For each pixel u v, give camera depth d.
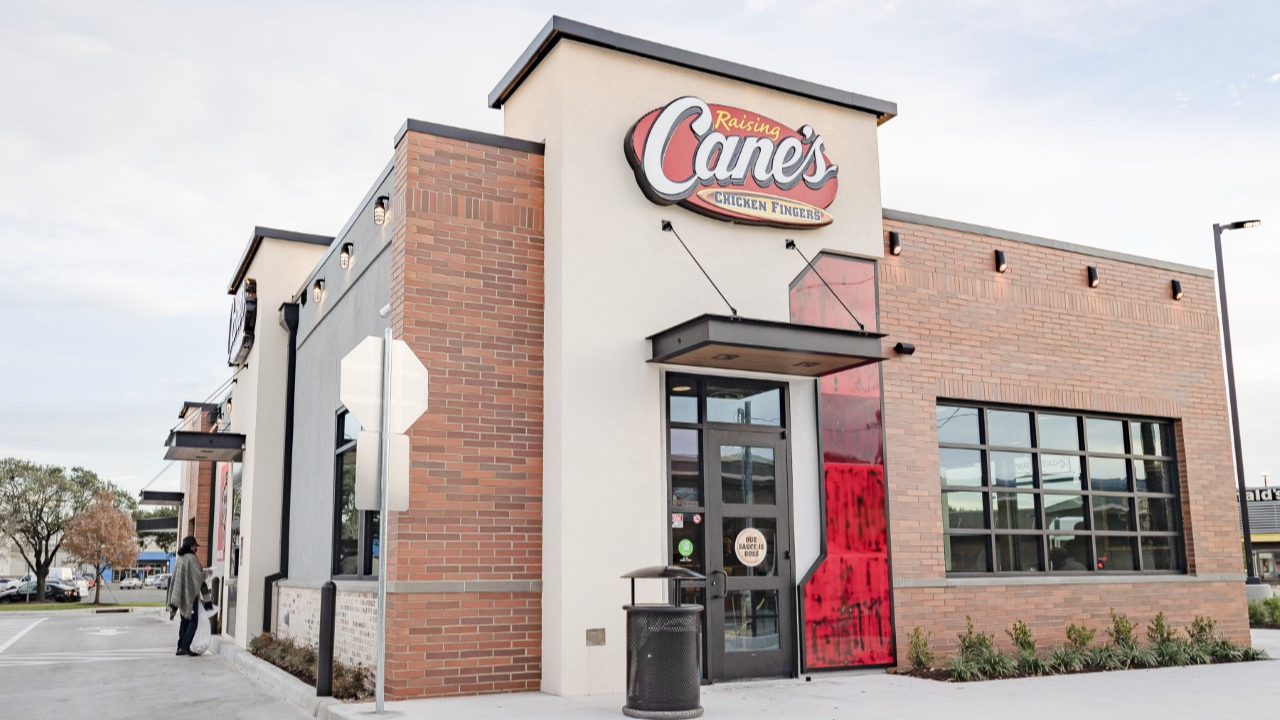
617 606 9.45
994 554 12.45
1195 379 14.63
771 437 10.85
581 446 9.55
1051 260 13.60
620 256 10.12
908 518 11.65
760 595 10.52
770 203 10.99
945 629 11.62
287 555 15.22
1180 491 14.28
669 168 10.40
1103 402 13.65
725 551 10.32
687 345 9.52
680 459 10.28
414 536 9.12
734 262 10.84
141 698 10.23
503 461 9.64
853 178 11.87
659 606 8.03
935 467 12.03
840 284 11.62
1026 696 9.37
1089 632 12.22
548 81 10.46
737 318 9.38
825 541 10.93
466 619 9.23
